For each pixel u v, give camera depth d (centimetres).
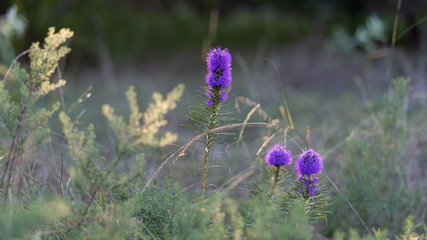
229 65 300
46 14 999
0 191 294
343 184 420
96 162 262
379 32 869
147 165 464
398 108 480
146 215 297
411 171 475
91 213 266
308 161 287
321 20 1677
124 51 1411
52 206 257
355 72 1166
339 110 803
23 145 272
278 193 295
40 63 278
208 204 262
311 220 295
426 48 1105
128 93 279
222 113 322
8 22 588
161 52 1491
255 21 1656
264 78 981
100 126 698
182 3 1700
